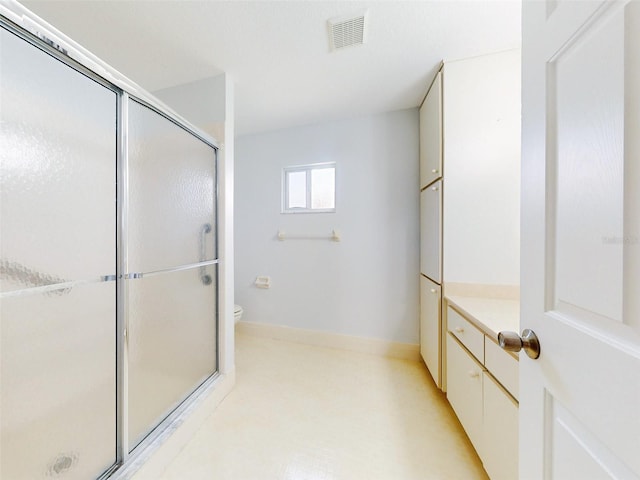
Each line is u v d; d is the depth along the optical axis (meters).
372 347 2.24
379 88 1.83
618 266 0.36
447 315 1.53
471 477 1.08
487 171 1.47
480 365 1.11
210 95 1.67
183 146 1.41
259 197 2.58
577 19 0.43
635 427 0.33
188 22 1.24
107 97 1.00
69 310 0.90
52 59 0.82
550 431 0.50
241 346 2.37
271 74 1.66
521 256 0.60
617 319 0.36
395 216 2.19
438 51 1.44
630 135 0.34
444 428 1.36
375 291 2.25
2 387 0.76
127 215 1.07
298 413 1.47
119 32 1.30
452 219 1.52
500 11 1.17
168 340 1.33
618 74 0.36
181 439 1.22
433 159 1.68
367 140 2.24
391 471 1.11
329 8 1.16
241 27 1.27
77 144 0.92
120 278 1.05
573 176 0.45
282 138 2.49
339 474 1.09
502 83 1.45
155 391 1.25
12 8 0.70
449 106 1.51
